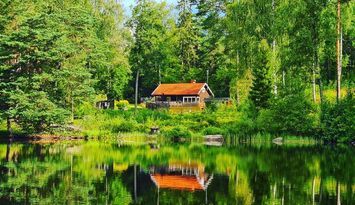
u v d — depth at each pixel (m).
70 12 54.44
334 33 42.59
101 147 38.03
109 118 54.03
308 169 25.34
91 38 55.62
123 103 72.94
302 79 44.78
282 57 44.88
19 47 41.22
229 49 66.25
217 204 17.33
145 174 23.97
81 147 37.72
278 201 17.70
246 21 54.97
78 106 53.25
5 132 43.78
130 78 80.38
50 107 41.34
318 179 22.20
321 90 43.97
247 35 55.25
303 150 35.47
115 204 17.16
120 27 69.50
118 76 77.69
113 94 79.88
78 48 53.00
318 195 18.62
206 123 51.38
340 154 32.41
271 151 35.16
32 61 42.50
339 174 23.66
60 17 47.66
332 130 41.34
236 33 56.72
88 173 23.94
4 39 41.09
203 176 23.41
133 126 50.75
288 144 41.47
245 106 51.00
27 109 39.88
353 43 54.09
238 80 57.16
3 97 40.91
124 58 69.94
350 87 50.66
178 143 43.81
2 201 17.19
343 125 40.84
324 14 42.47
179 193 19.31
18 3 46.47
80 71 48.41
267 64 50.59
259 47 52.72
